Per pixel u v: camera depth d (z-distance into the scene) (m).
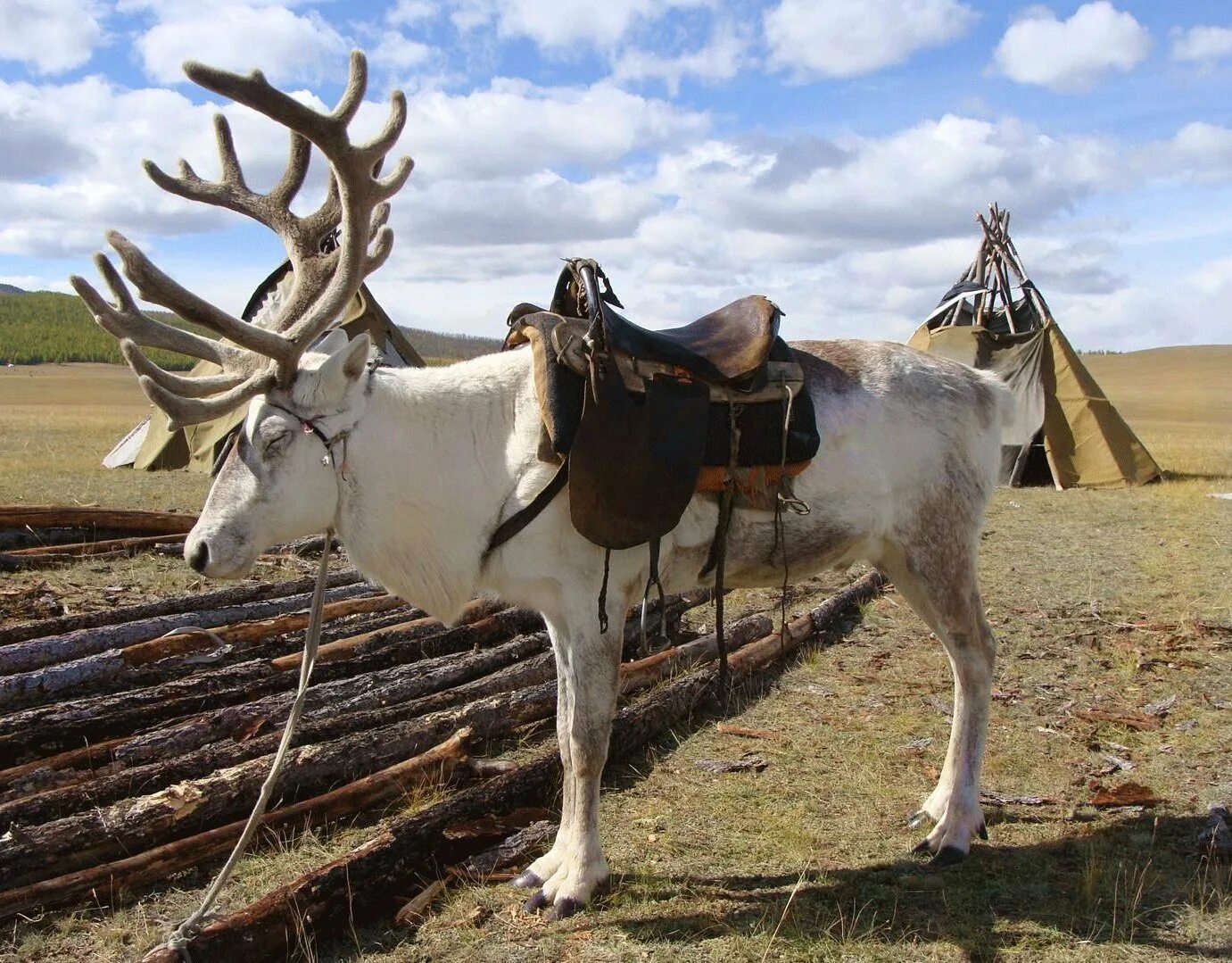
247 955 3.42
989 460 4.62
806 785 4.95
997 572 9.38
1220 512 12.70
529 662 6.07
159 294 3.61
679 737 5.54
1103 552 10.29
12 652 5.59
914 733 5.60
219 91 3.68
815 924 3.76
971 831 4.28
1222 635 7.26
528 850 4.22
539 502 3.88
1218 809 4.56
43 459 16.19
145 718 5.09
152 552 8.80
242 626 6.25
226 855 4.14
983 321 16.97
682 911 3.84
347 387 3.88
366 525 3.98
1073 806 4.75
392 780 4.66
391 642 6.31
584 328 4.07
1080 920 3.80
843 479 4.23
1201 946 3.63
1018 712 5.91
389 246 4.26
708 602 7.92
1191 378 74.81
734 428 4.04
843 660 6.86
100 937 3.62
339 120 3.92
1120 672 6.56
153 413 15.05
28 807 4.13
